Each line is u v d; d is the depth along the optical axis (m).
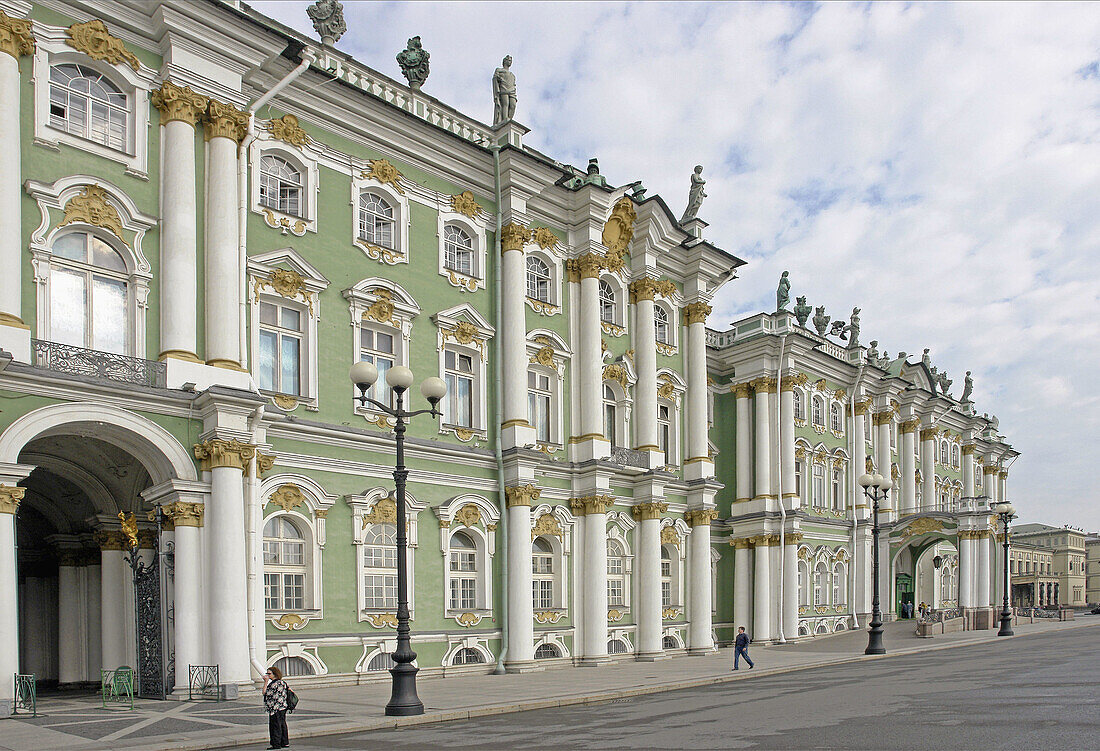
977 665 24.81
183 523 18.64
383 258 24.98
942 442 58.41
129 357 18.47
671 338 34.69
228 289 20.25
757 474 39.59
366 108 24.73
